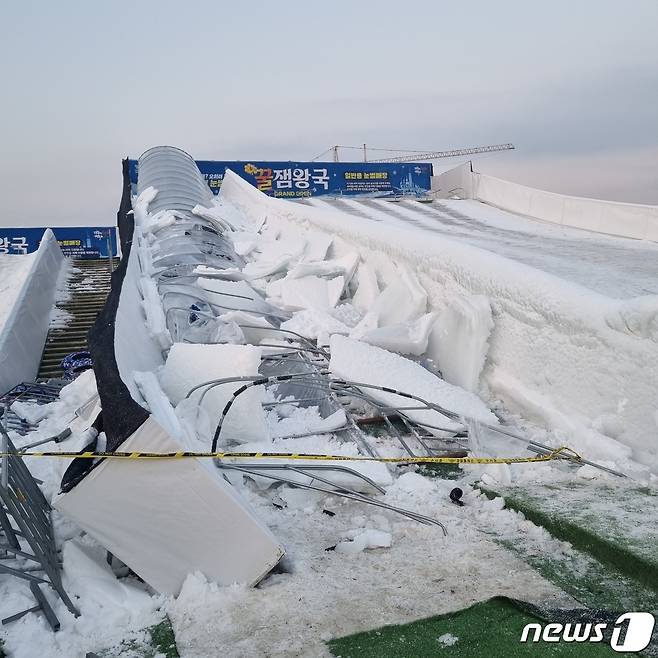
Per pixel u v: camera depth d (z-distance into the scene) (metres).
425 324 8.11
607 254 11.86
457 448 6.02
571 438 5.95
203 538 3.61
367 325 8.62
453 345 7.81
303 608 3.42
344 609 3.40
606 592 3.51
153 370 6.93
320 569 3.85
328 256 12.70
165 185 16.64
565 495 4.76
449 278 8.59
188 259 11.59
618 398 5.66
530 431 6.33
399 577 3.74
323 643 3.11
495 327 7.48
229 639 3.19
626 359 5.55
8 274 17.50
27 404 8.03
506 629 3.16
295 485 5.00
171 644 3.18
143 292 9.30
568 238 15.07
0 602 3.51
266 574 3.71
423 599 3.48
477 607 3.37
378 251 10.94
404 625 3.23
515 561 3.92
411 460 4.70
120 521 3.56
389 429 6.48
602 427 5.80
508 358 7.25
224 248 12.91
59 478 5.12
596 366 5.92
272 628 3.25
